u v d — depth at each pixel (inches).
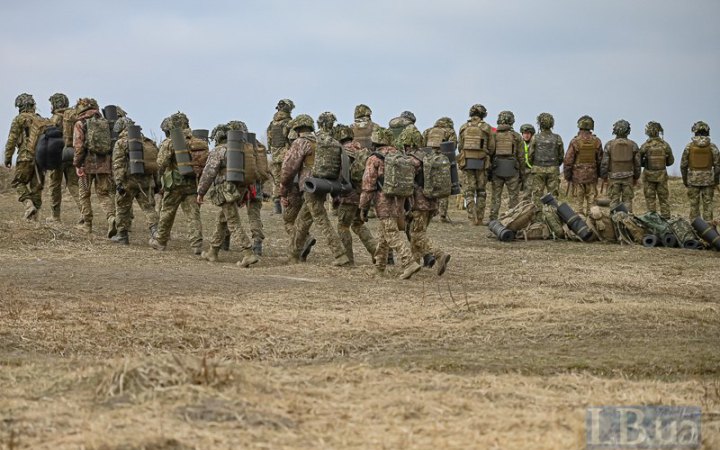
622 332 1021.2
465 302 1134.4
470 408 689.6
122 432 597.9
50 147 1734.7
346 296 1226.0
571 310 1083.3
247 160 1497.3
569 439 622.5
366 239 1535.4
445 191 1425.9
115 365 719.7
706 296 1374.3
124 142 1635.1
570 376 820.0
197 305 1093.8
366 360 873.5
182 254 1606.8
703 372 871.7
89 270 1354.6
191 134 1606.8
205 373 687.7
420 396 713.6
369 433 622.5
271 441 596.7
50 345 904.3
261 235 1663.4
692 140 2134.6
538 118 2159.2
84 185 1747.0
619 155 2098.9
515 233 1934.1
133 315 1013.8
